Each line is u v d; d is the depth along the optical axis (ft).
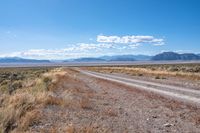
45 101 48.78
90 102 56.39
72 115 40.75
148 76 155.02
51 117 38.17
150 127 35.24
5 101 43.98
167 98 63.52
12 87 72.13
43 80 96.43
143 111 47.32
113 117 41.24
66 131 30.22
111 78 149.28
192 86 90.58
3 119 30.45
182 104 54.24
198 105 52.90
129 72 214.69
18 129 29.76
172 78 131.44
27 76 142.82
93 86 102.73
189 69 215.31
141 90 82.28
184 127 35.27
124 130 32.96
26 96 47.70
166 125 36.01
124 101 60.64
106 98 65.92
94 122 36.65
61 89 78.95
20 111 35.88
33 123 33.86
